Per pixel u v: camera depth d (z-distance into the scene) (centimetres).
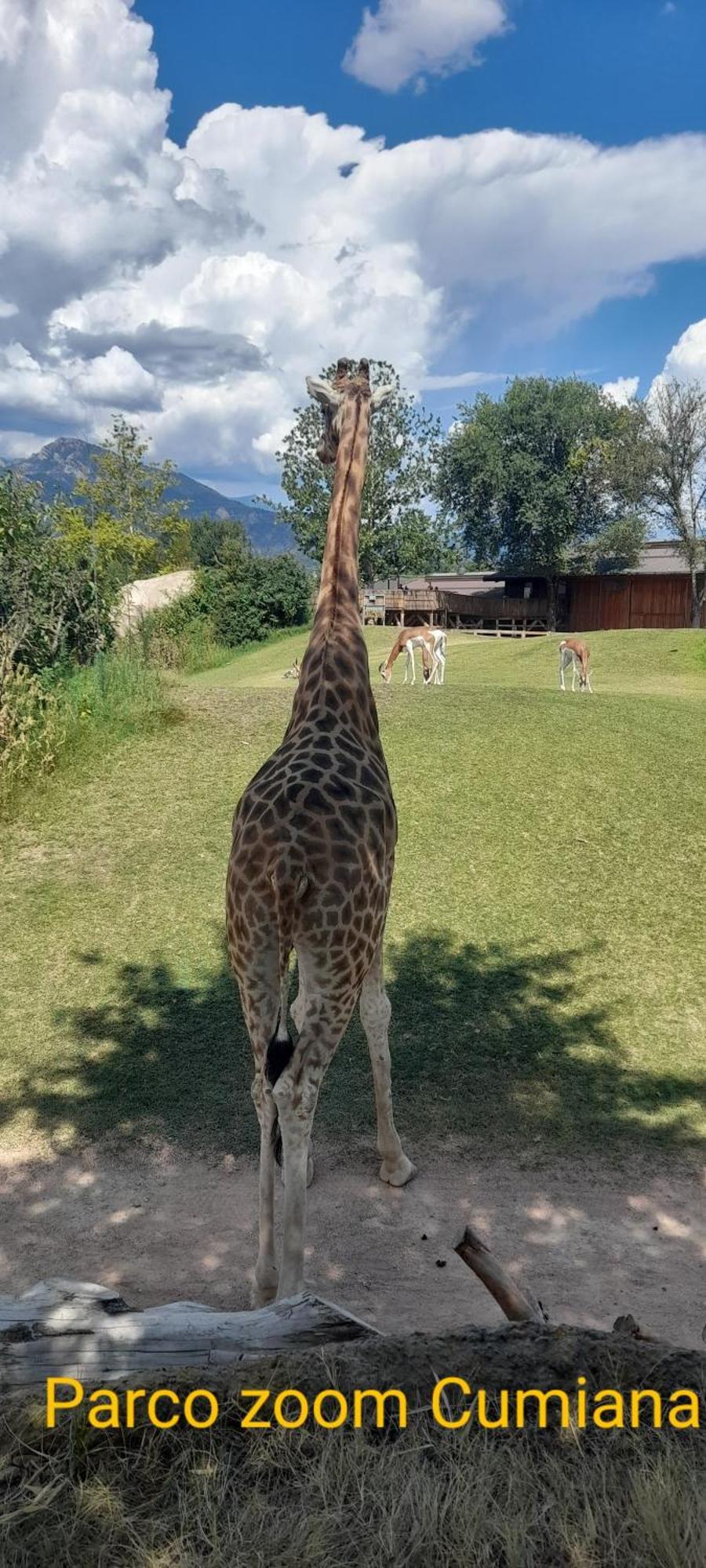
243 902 376
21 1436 257
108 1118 544
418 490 4866
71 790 1010
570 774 1095
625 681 2156
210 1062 599
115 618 1673
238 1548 228
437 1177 500
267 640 3541
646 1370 279
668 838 955
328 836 373
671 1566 223
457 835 939
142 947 734
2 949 730
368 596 4488
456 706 1363
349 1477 246
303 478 4866
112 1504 237
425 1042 624
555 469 4809
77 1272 425
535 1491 243
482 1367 277
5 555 1262
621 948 758
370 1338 288
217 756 1109
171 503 5731
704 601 4203
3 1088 571
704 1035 644
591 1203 480
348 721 449
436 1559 229
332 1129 541
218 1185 491
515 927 788
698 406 4025
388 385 553
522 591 4762
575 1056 613
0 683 1088
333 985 370
